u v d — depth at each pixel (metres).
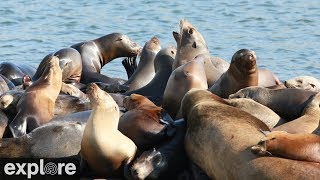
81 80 37.34
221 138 23.12
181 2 73.38
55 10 68.88
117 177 24.69
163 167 24.23
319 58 51.44
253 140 22.50
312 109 25.95
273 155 21.80
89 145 24.17
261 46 55.28
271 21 65.44
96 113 24.17
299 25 63.78
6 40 56.56
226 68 32.72
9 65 36.09
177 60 33.66
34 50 53.41
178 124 25.61
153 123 25.34
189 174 24.31
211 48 54.59
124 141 24.45
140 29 61.16
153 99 32.09
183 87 29.27
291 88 27.61
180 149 24.80
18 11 67.88
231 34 59.84
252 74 29.31
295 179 21.02
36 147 25.59
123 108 27.88
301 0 75.62
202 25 63.66
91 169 24.80
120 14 67.56
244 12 69.19
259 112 26.30
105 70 47.38
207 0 74.69
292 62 50.41
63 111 28.28
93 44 39.16
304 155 21.69
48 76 28.27
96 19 65.00
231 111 24.44
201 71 29.98
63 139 25.58
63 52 36.16
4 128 26.91
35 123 26.89
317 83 30.56
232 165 22.34
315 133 24.16
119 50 39.44
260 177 21.47
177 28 61.53
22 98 27.52
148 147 25.09
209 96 26.00
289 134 22.14
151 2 73.31
